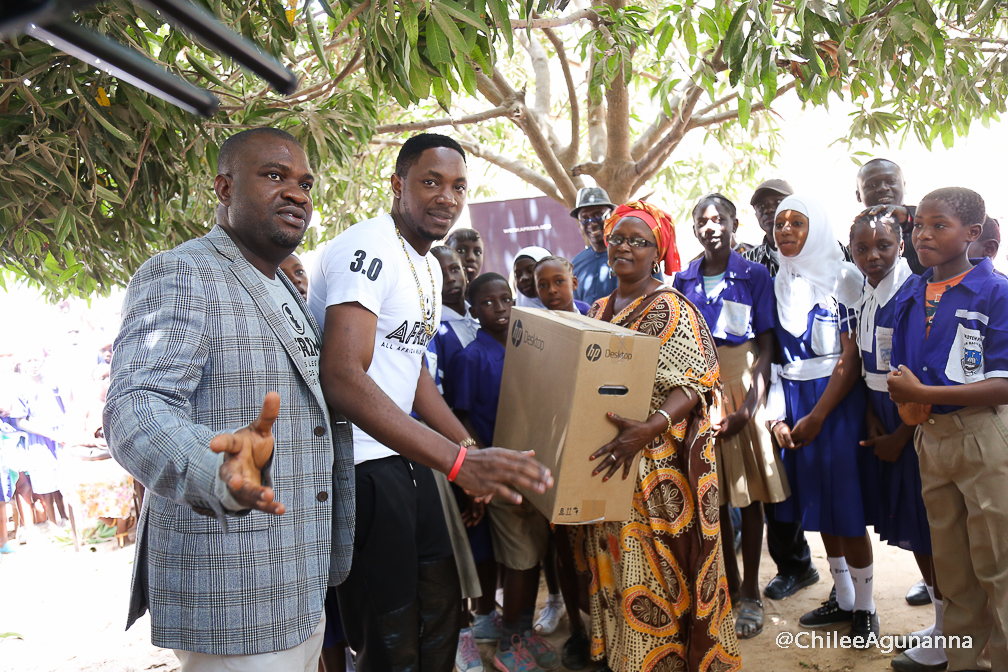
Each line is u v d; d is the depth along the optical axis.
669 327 2.62
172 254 1.62
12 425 5.75
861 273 3.18
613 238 2.83
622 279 2.86
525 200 5.72
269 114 3.48
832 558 3.26
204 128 3.05
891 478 3.05
